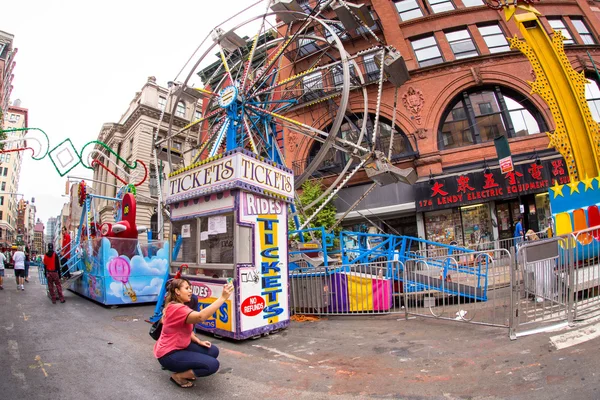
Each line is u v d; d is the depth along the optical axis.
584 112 8.42
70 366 4.13
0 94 35.88
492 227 15.44
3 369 3.98
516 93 16.91
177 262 6.73
